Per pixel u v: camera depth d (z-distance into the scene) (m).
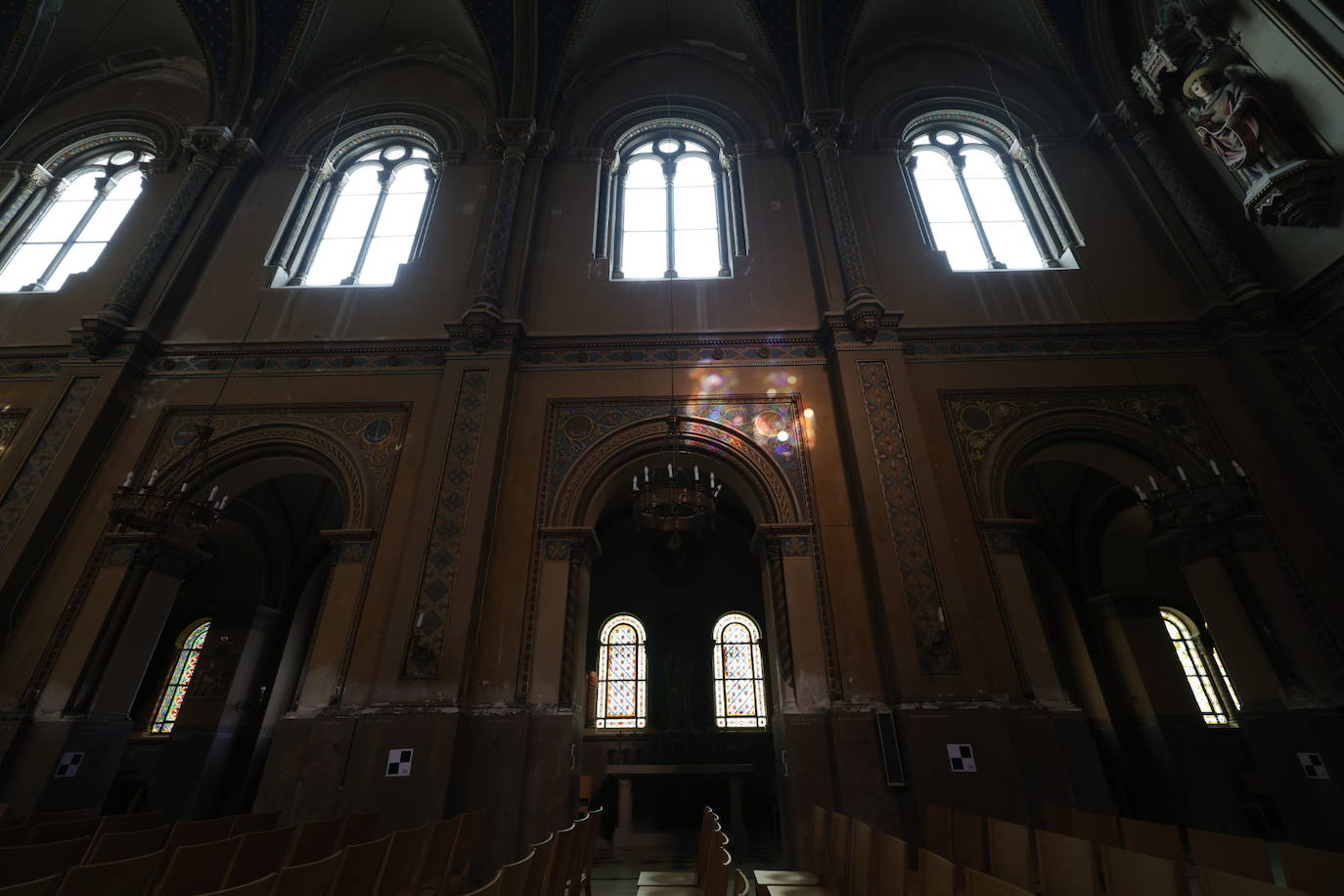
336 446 8.92
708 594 14.70
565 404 9.23
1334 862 3.27
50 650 7.63
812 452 8.71
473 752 7.09
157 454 8.87
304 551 13.51
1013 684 7.21
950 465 8.53
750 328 9.80
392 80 12.97
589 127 12.37
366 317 10.01
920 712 6.89
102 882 3.01
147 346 9.48
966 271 10.16
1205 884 2.93
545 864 3.79
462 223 10.99
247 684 12.42
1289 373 8.47
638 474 9.11
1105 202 10.77
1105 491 12.04
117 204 11.67
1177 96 10.34
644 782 12.43
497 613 7.84
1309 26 8.38
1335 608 7.28
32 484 8.37
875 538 7.81
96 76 12.88
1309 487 7.82
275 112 12.32
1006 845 4.63
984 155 12.07
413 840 4.29
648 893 5.04
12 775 6.97
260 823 5.53
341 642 7.69
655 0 12.66
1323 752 6.73
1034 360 9.21
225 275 10.44
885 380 8.83
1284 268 8.86
